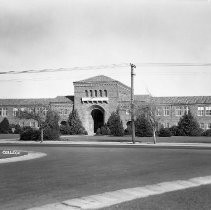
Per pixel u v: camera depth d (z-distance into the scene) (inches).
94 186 669.9
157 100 3585.1
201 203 534.6
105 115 3481.8
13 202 539.5
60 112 3602.4
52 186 668.7
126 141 2367.1
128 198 571.8
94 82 3501.5
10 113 3750.0
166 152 1459.2
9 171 874.1
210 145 1966.0
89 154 1363.2
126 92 3727.9
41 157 1257.4
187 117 3014.3
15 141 2477.9
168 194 599.5
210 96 3619.6
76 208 505.7
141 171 873.5
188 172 859.4
